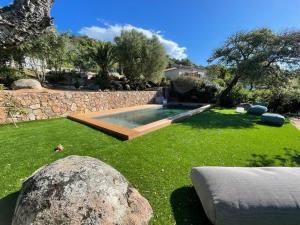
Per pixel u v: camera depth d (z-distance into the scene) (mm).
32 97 7383
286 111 12250
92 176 2023
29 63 16609
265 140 5855
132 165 3826
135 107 12688
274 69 12852
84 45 21609
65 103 8594
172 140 5527
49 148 4582
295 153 4805
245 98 15461
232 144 5359
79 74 20781
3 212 2240
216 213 2033
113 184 2092
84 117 8062
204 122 8430
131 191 2283
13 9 7191
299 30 12023
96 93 10250
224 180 2291
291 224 1965
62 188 1862
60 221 1693
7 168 3564
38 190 1877
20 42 7824
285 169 2547
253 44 12797
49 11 7836
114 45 19516
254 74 12461
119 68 21828
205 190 2307
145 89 18781
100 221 1756
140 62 18969
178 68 35156
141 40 19078
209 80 18203
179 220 2420
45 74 18578
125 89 18859
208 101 16656
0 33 7102
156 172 3580
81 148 4637
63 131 6082
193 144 5238
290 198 2033
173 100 18234
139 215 2084
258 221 1964
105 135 5773
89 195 1860
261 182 2207
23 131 5914
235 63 13914
